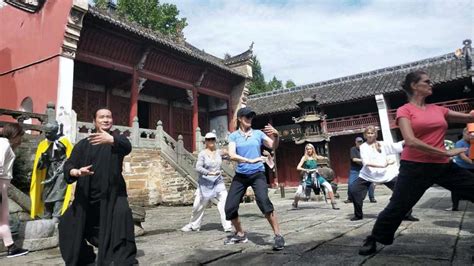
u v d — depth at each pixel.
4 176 4.42
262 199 3.92
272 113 25.00
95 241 2.88
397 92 20.94
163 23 28.00
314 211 8.41
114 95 18.11
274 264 3.21
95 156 2.90
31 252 4.68
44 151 5.65
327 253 3.55
